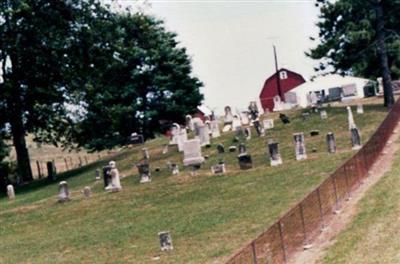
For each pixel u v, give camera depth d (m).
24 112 60.34
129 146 70.75
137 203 35.38
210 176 39.22
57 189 47.12
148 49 77.00
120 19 60.75
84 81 60.25
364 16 65.88
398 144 38.03
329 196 24.59
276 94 113.19
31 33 56.16
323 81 87.75
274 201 29.58
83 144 76.06
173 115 80.19
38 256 27.20
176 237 26.47
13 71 57.81
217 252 23.08
